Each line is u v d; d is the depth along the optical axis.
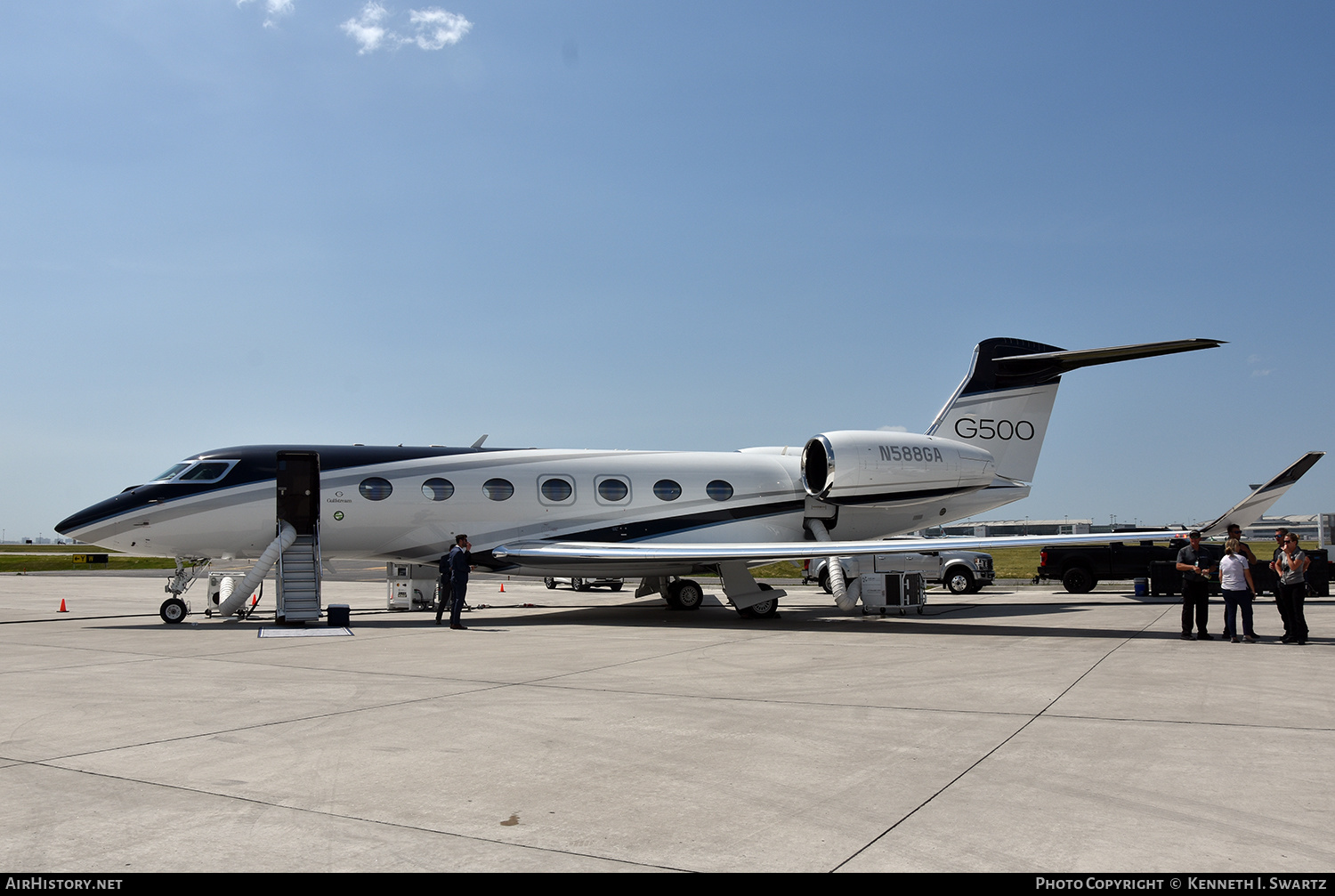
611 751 6.99
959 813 5.46
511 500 19.67
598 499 20.30
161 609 18.12
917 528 22.95
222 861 4.61
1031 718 8.31
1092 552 28.31
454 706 8.79
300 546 18.56
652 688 9.97
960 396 22.61
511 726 7.88
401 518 18.86
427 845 4.88
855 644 14.48
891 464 20.92
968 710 8.70
